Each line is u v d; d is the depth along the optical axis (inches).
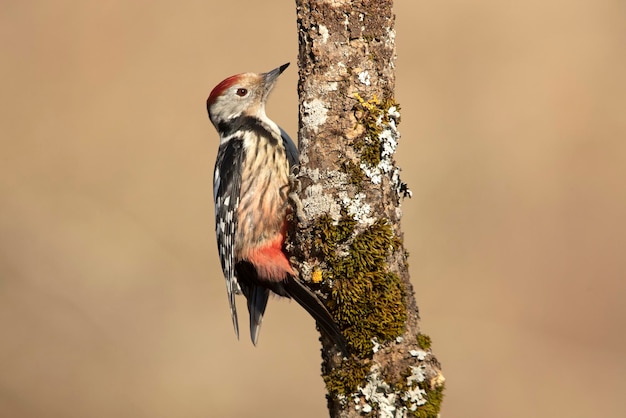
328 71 317.1
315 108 319.0
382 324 306.5
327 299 316.2
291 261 341.7
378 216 314.8
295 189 332.8
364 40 316.8
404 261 318.7
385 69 319.3
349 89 316.5
